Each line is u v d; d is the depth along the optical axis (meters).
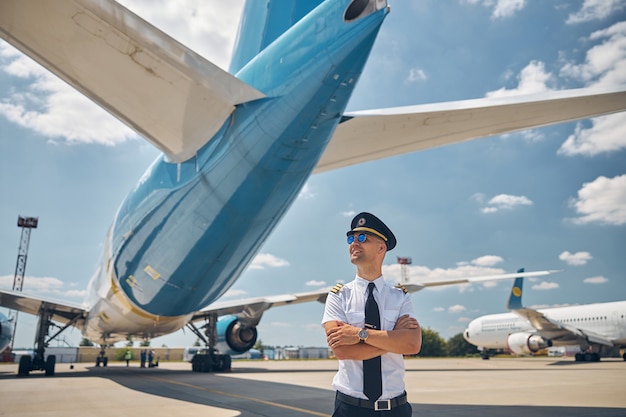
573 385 13.43
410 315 2.74
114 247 13.62
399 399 2.69
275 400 9.52
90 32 6.75
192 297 12.48
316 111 8.04
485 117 8.13
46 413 7.82
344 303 2.83
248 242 10.45
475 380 15.51
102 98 8.02
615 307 35.22
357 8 7.30
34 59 7.26
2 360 41.81
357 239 2.88
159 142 9.45
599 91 6.94
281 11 9.25
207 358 19.14
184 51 6.95
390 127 8.88
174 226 10.69
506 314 42.44
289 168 8.93
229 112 8.46
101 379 15.33
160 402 9.22
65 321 20.86
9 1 6.25
